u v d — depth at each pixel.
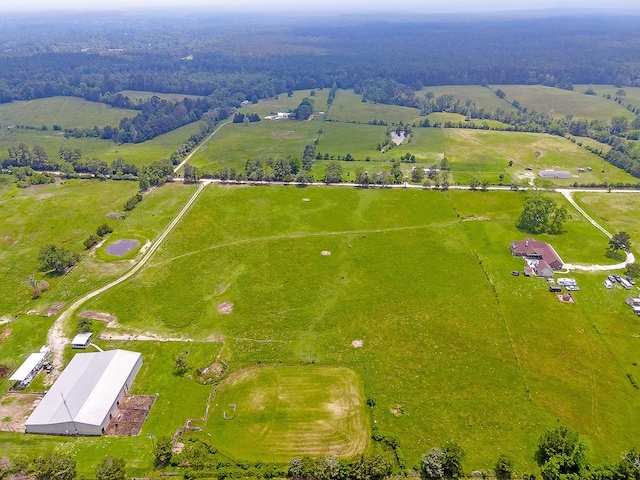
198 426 76.62
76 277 118.88
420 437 74.31
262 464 69.88
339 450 72.12
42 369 89.12
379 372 87.88
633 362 89.69
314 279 117.38
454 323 101.06
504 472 68.06
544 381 85.44
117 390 80.88
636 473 64.69
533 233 139.88
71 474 66.94
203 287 114.44
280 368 88.94
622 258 125.44
